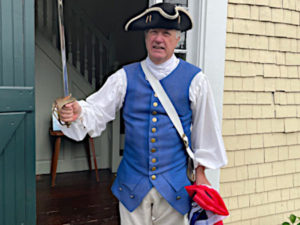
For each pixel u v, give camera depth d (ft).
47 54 11.18
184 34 6.90
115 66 12.45
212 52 7.00
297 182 8.79
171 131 4.33
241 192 7.99
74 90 11.82
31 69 5.16
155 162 4.33
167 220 4.55
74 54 12.71
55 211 8.67
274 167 8.36
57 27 11.70
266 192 8.34
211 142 4.50
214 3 6.86
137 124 4.37
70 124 4.09
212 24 6.91
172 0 6.66
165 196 4.30
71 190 10.25
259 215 8.32
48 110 11.41
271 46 7.80
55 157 10.49
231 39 7.28
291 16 7.94
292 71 8.22
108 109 4.46
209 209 4.14
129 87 4.39
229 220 7.93
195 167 4.63
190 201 4.50
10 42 4.97
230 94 7.47
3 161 5.13
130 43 13.03
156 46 4.02
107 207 9.07
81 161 12.19
